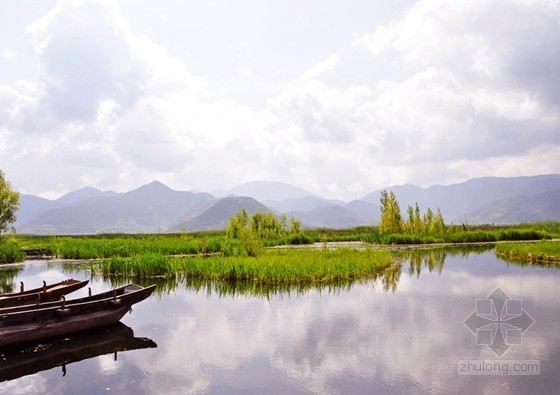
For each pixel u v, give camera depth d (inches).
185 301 795.4
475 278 1035.3
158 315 687.1
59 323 555.5
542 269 1199.6
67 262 1536.7
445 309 706.2
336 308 719.1
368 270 1111.6
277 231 2559.1
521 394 382.0
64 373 449.7
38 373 450.6
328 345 523.8
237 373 440.1
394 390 394.6
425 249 1990.7
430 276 1072.2
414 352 495.8
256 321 641.0
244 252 1413.6
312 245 2319.1
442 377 423.2
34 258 1678.2
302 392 392.8
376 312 688.4
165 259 1168.8
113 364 472.4
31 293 687.7
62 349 526.3
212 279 1047.6
